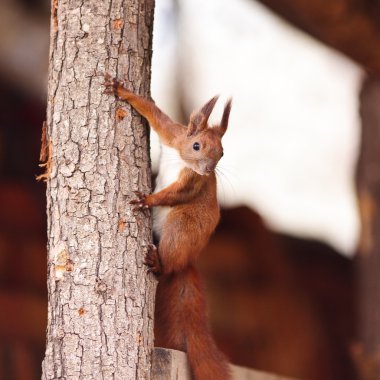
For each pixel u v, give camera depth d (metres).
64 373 7.14
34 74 17.06
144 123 7.80
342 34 13.31
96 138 7.51
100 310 7.21
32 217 16.67
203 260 17.36
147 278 7.52
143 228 7.55
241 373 9.29
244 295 17.36
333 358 17.81
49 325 7.32
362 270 15.49
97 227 7.35
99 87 7.61
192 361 8.16
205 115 8.49
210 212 8.33
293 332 17.47
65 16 7.75
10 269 16.20
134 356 7.24
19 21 16.83
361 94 15.80
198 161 8.19
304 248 19.12
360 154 15.80
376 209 15.43
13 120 17.09
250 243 17.78
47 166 7.62
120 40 7.73
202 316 8.32
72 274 7.29
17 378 15.77
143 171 7.66
